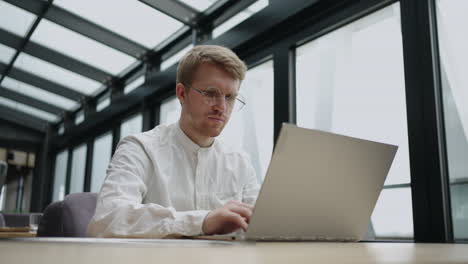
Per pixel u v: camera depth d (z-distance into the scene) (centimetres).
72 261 24
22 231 146
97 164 520
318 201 74
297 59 256
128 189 102
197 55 116
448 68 177
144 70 427
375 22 218
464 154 168
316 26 239
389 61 209
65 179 608
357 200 80
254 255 34
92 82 515
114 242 49
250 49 284
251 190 132
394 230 188
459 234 164
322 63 243
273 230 70
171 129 127
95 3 355
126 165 110
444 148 172
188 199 119
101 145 520
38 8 382
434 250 50
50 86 549
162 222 82
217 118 116
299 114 249
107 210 91
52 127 679
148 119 398
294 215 71
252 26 273
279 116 252
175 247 42
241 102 125
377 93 213
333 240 80
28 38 450
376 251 46
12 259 24
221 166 127
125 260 26
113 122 478
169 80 362
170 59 399
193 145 122
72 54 461
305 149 69
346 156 76
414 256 37
